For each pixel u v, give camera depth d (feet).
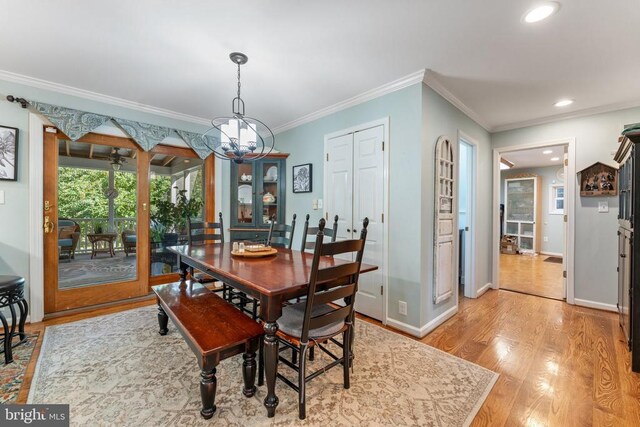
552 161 21.12
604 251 10.48
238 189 13.58
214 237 10.27
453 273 9.90
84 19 5.98
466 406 5.19
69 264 9.78
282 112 11.66
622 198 8.35
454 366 6.52
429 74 8.22
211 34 6.50
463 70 7.99
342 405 5.18
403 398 5.39
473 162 11.82
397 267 8.79
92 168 10.28
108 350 7.04
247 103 10.71
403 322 8.59
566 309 10.49
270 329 4.89
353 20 5.97
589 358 6.91
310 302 4.81
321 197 11.64
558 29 6.12
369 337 8.07
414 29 6.23
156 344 7.36
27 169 8.82
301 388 4.83
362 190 9.89
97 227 10.37
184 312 6.11
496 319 9.50
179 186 12.44
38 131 9.00
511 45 6.76
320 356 6.98
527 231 24.32
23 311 7.38
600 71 7.90
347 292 5.47
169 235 12.19
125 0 5.42
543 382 5.95
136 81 8.93
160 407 5.07
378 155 9.36
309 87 9.27
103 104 10.19
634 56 7.13
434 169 8.82
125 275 10.94
